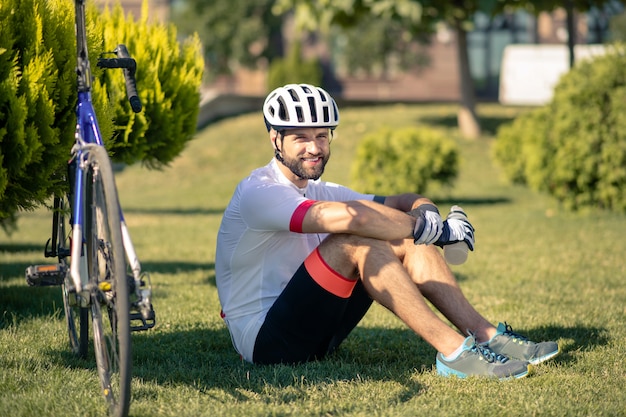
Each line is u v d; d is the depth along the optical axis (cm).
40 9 520
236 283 450
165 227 1312
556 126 1323
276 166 445
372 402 396
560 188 1350
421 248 448
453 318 446
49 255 478
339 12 2317
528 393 405
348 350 503
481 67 4247
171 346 520
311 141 428
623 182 1298
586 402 394
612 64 1290
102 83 717
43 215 1520
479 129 2416
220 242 454
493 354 432
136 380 427
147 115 746
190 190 2012
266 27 4109
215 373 448
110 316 374
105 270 364
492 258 919
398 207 466
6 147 508
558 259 902
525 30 4188
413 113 2673
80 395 401
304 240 445
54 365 460
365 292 454
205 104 2545
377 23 4000
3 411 380
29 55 515
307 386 418
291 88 428
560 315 606
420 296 425
